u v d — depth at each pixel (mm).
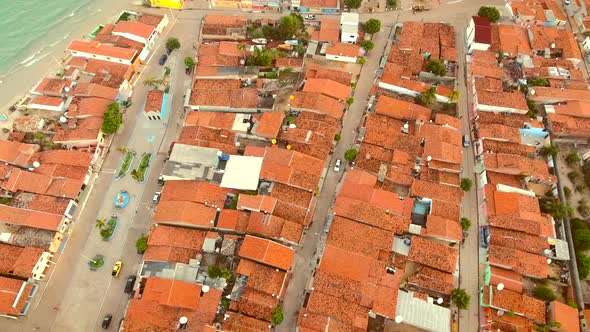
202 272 91500
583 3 135500
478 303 90188
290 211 97500
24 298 89688
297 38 131500
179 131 115875
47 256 95562
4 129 116375
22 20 145000
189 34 136250
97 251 98438
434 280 89312
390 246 92250
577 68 122812
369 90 121375
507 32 127875
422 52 125500
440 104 117000
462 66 126375
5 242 96625
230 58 125062
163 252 93125
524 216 94938
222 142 108750
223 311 87625
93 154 109188
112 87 119812
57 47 137125
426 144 105688
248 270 90125
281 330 87750
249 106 114375
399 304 86438
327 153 106688
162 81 123062
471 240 97500
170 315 85812
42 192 102625
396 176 102125
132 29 129250
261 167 102125
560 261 93375
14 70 132250
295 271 94062
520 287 88188
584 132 108500
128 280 93438
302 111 113375
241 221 96812
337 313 84875
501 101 112250
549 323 84938
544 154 107500
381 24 136000
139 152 112500
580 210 101188
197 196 98875
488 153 104375
